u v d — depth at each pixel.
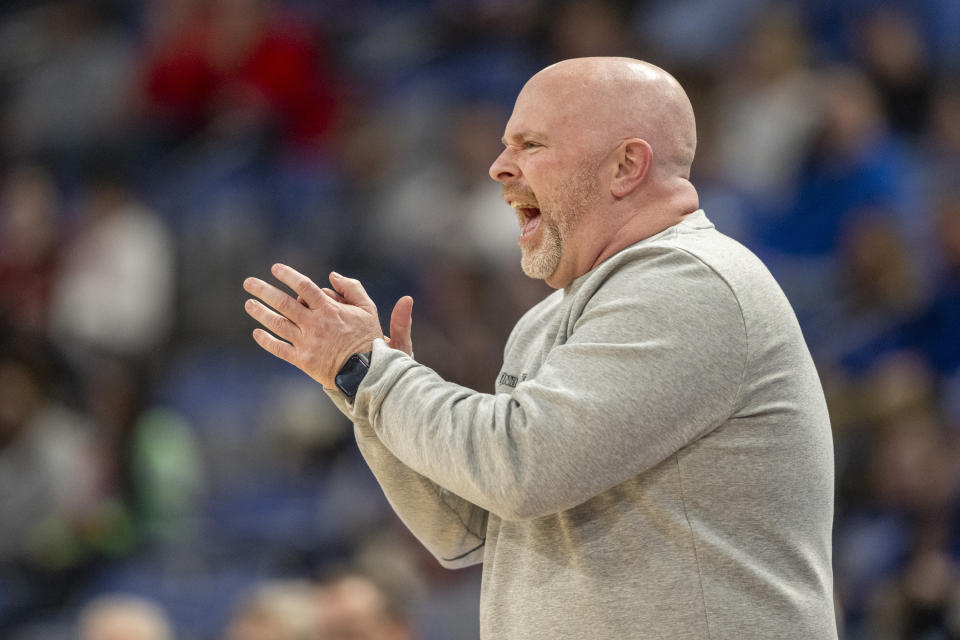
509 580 6.71
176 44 28.48
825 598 6.52
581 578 6.42
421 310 22.31
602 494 6.48
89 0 32.16
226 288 24.70
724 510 6.36
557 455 6.13
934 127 23.33
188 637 18.48
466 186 23.70
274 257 24.67
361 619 13.09
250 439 22.11
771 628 6.28
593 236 6.82
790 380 6.50
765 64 23.84
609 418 6.13
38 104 30.02
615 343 6.27
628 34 26.03
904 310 19.25
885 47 23.89
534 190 6.86
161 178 27.48
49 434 19.62
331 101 27.70
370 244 24.39
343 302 6.99
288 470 20.91
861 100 22.61
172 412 22.95
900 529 16.25
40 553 18.83
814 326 19.84
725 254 6.56
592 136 6.75
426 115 26.33
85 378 21.17
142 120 28.56
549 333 6.91
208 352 24.28
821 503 6.60
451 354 20.22
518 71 26.70
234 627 14.73
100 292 24.22
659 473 6.39
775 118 23.05
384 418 6.59
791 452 6.45
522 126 6.88
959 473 16.23
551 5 27.19
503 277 21.33
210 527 20.42
